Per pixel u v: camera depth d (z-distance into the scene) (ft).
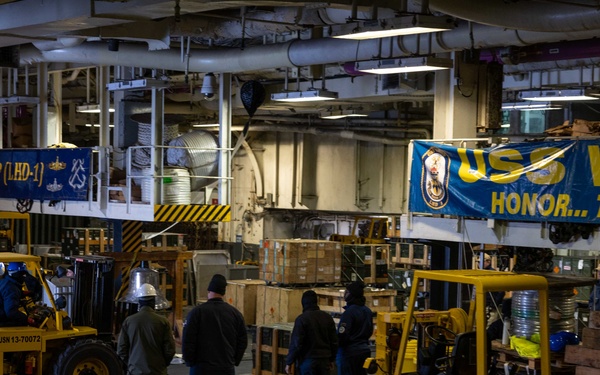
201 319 41.09
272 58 66.08
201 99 97.30
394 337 48.42
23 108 89.71
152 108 66.28
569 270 81.46
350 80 84.02
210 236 134.21
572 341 41.73
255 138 127.13
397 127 105.81
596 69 72.84
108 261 57.21
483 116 61.67
